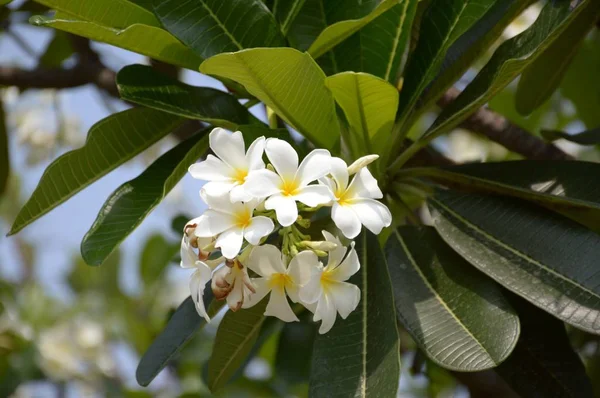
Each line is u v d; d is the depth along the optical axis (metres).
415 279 1.50
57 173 1.52
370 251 1.50
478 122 1.81
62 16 1.50
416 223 1.59
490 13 1.62
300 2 1.54
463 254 1.48
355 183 1.37
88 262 1.46
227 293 1.36
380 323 1.43
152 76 1.52
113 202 1.50
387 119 1.49
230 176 1.36
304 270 1.35
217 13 1.48
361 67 1.57
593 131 1.72
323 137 1.48
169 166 1.54
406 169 1.58
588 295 1.42
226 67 1.38
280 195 1.34
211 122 1.50
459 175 1.55
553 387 1.50
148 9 1.56
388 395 1.37
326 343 1.43
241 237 1.34
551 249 1.46
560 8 1.47
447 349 1.41
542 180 1.52
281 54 1.38
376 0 1.55
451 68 1.55
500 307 1.43
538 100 1.72
